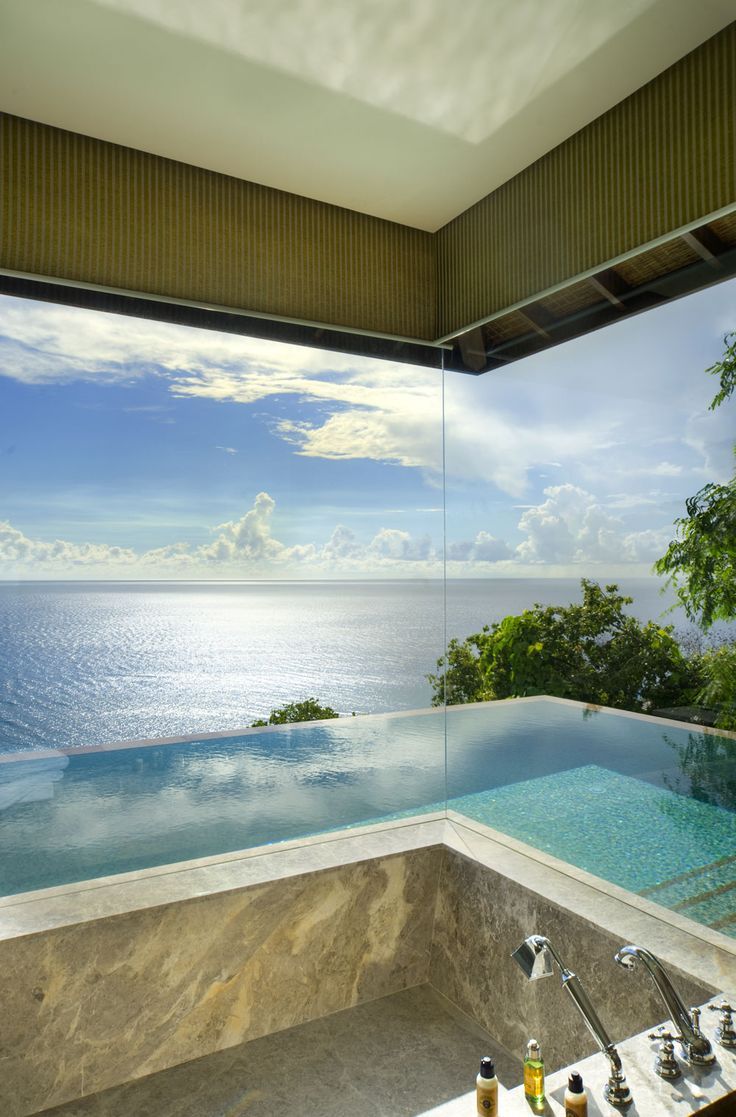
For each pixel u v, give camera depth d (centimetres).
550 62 218
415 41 207
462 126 251
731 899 215
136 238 263
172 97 232
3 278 243
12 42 207
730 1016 169
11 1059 207
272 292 291
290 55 212
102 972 219
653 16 200
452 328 322
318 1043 241
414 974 275
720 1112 148
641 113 233
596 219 252
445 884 276
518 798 283
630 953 166
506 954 247
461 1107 157
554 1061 226
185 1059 231
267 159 271
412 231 328
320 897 254
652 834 238
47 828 245
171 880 247
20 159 244
